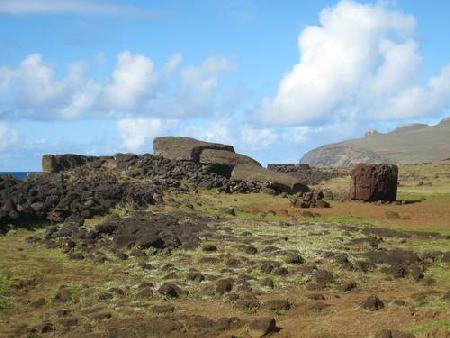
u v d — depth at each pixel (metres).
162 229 24.58
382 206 35.50
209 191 40.16
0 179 29.52
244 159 49.00
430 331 11.66
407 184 59.06
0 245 21.86
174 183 39.41
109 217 27.67
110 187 32.56
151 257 20.58
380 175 37.62
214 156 47.75
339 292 16.50
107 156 46.34
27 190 28.22
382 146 172.75
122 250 21.47
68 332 13.76
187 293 16.44
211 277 17.66
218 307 15.33
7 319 14.87
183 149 47.94
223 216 30.95
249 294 16.06
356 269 18.61
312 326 13.41
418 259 19.72
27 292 16.86
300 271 18.14
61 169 43.19
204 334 13.07
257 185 42.62
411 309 14.14
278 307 15.00
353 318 13.81
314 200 36.09
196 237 23.22
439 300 14.79
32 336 13.57
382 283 17.34
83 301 16.11
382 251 21.03
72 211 27.27
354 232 25.34
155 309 14.98
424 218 30.50
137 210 30.00
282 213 32.59
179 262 19.88
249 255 20.44
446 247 21.88
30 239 22.77
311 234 24.59
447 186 54.16
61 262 19.80
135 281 17.75
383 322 13.30
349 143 186.75
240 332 13.20
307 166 75.00
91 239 22.81
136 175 41.69
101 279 18.00
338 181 61.50
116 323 14.05
